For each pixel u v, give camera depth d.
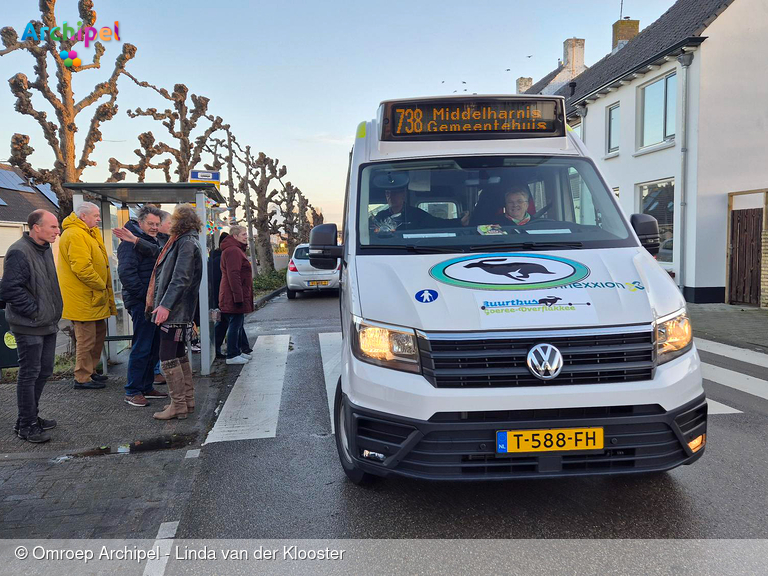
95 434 5.07
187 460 4.52
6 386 6.65
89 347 6.45
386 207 4.34
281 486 4.00
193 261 5.40
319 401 6.10
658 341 3.21
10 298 4.74
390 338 3.26
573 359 3.11
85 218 6.22
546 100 4.76
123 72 8.59
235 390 6.56
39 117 7.98
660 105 14.91
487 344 3.12
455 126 4.73
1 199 28.42
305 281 17.72
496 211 4.32
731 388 6.27
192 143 14.00
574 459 3.07
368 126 5.07
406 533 3.31
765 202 11.96
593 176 4.53
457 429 3.05
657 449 3.12
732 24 12.98
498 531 3.30
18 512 3.69
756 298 12.57
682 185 13.55
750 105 13.19
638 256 3.85
